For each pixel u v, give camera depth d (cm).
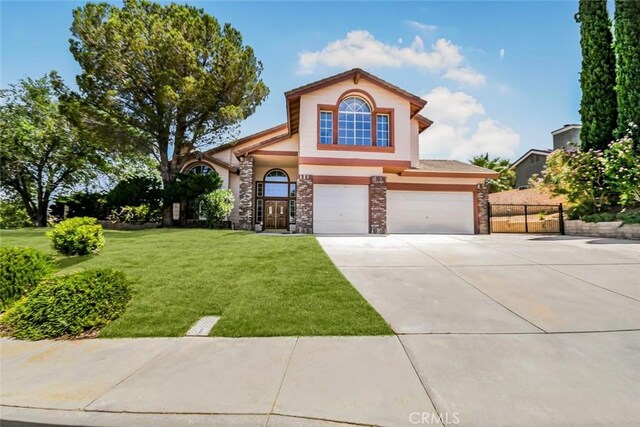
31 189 2244
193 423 262
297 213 1488
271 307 541
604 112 1455
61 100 1598
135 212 1645
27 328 462
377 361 362
